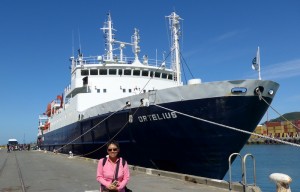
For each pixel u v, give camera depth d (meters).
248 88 15.02
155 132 17.94
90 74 27.53
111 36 31.36
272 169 32.81
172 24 19.03
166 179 14.47
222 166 16.31
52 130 46.12
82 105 27.12
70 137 31.97
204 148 16.27
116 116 20.78
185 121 16.33
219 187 11.85
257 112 15.54
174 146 17.41
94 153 26.09
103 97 26.70
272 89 15.89
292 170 31.61
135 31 28.70
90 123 24.91
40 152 49.56
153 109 17.61
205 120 15.64
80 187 13.17
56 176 17.08
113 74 27.12
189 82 16.33
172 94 16.66
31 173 18.78
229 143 15.70
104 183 5.74
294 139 91.19
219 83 15.15
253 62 15.45
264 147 87.62
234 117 15.26
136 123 19.03
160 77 28.02
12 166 24.03
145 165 20.00
